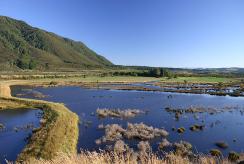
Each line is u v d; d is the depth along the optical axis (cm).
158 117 4388
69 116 4128
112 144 2814
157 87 10581
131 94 8100
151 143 2853
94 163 811
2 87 8288
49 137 2858
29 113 4750
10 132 3450
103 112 4684
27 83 11250
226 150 2655
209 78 16050
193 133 3331
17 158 2350
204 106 5644
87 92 8531
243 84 11994
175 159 888
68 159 870
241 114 4744
